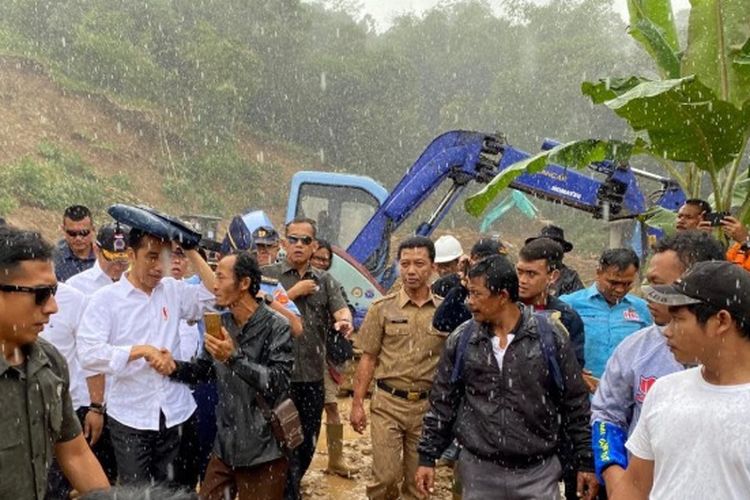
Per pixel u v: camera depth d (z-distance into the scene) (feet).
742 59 23.18
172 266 18.95
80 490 10.85
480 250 20.16
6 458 9.55
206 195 117.70
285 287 21.29
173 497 5.61
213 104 126.82
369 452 26.76
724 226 21.59
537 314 14.75
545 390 14.42
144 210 16.30
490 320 14.57
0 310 9.51
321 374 21.07
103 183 105.50
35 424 9.82
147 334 16.31
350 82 140.05
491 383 14.51
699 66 24.49
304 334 20.84
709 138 22.08
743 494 8.65
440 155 38.19
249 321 15.84
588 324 18.52
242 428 15.64
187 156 122.11
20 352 9.83
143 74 123.34
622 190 37.24
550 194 37.63
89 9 127.44
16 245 9.52
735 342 8.99
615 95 23.11
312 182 44.39
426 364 18.92
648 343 12.81
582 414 14.44
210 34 129.29
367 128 139.23
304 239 21.33
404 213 38.78
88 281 18.33
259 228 25.13
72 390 16.98
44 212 90.07
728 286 8.99
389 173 140.87
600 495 14.70
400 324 18.97
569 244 26.05
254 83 131.03
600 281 18.66
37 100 113.09
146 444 16.07
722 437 8.76
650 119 21.86
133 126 119.55
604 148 23.94
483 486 14.67
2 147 101.14
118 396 16.03
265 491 15.85
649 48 27.25
